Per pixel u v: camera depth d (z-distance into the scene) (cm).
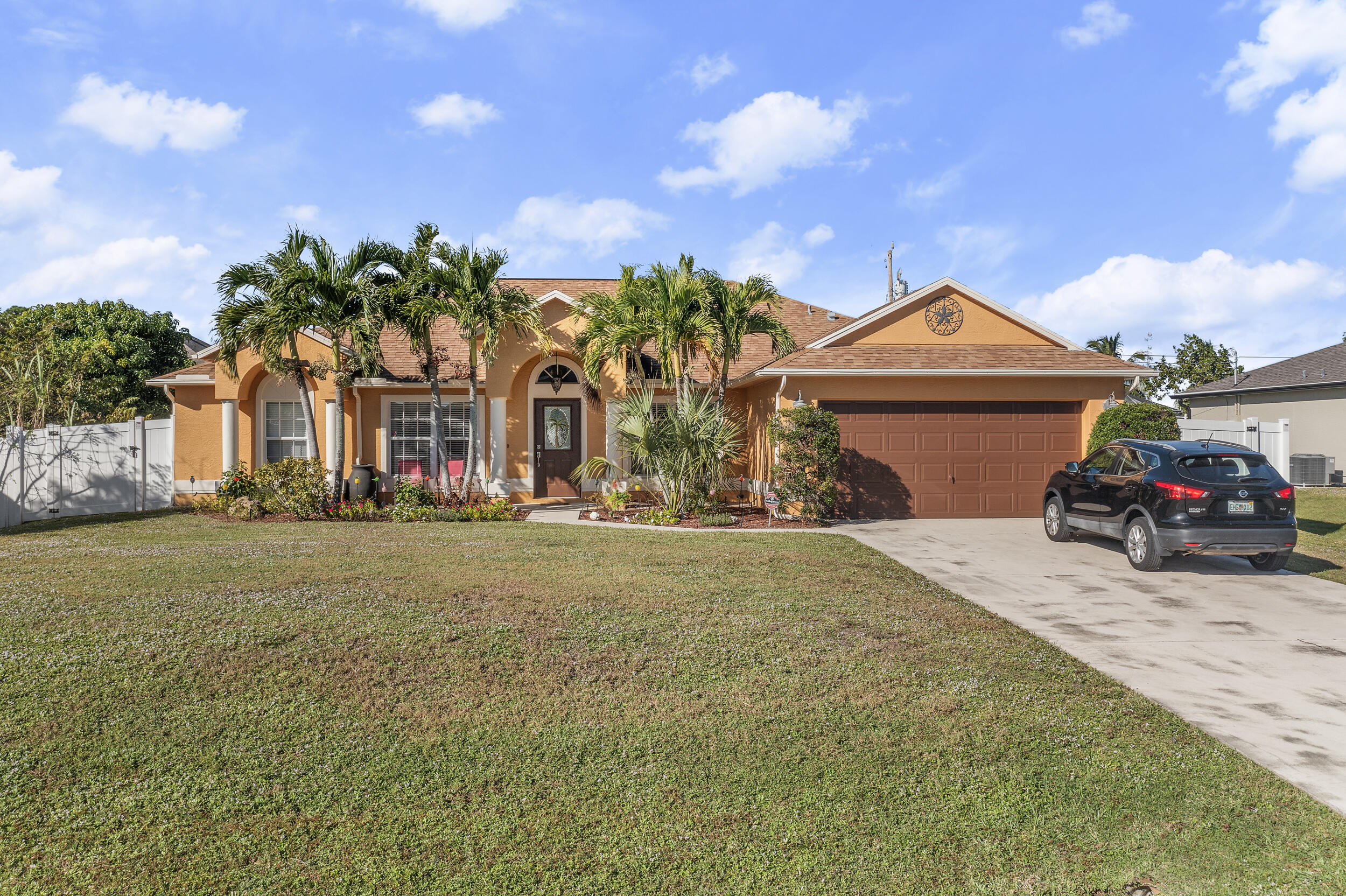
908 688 584
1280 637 745
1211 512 985
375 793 427
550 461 1898
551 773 452
